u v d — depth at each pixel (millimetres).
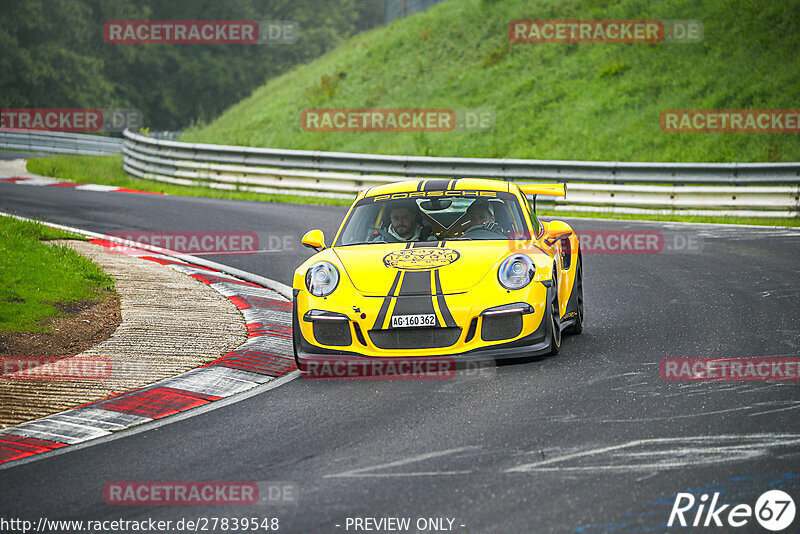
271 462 16641
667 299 32375
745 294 32469
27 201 64188
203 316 30891
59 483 16047
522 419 18469
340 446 17344
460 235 25938
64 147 123250
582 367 22750
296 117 114562
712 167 59844
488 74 106875
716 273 37719
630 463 15531
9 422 19969
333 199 70312
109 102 190750
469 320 22156
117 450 17953
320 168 73500
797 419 17688
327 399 21000
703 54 93438
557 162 65375
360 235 26469
